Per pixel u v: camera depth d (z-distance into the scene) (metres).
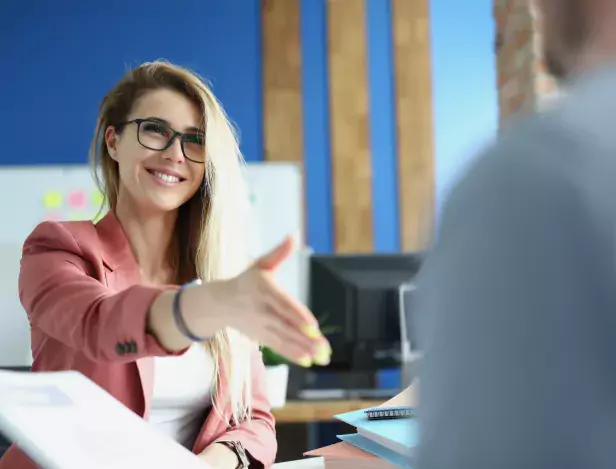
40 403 0.61
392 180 4.11
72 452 0.53
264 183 3.60
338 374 2.19
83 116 4.13
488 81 4.13
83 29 4.16
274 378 1.73
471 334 0.29
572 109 0.32
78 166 3.70
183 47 4.16
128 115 1.14
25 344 2.05
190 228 1.23
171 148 1.12
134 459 0.55
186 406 1.13
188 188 1.16
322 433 1.74
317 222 4.09
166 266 1.23
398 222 4.09
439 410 0.30
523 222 0.29
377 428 0.73
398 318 2.21
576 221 0.29
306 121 4.14
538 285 0.28
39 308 0.86
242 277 0.60
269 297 0.57
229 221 1.20
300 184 3.61
